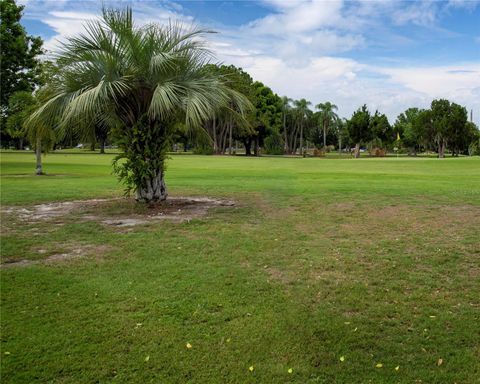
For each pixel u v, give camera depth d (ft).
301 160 147.33
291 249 23.30
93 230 27.91
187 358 12.65
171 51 34.45
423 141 256.73
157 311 15.57
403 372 11.96
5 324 14.56
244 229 28.09
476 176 68.28
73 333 13.98
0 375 11.78
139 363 12.39
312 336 13.88
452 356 12.67
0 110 109.40
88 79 33.68
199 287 17.79
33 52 113.29
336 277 18.95
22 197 43.19
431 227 27.99
